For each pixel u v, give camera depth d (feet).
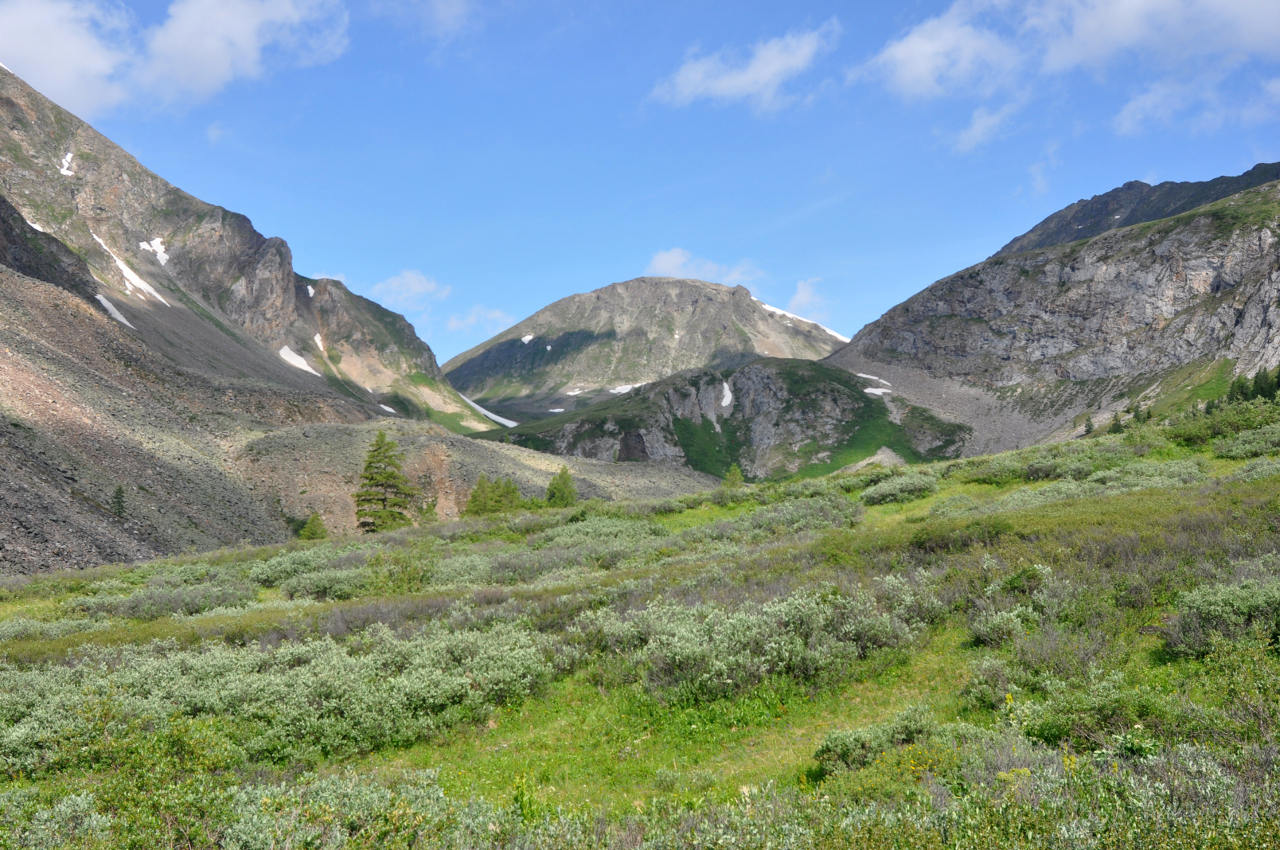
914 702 37.17
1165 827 18.70
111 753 33.58
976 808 21.43
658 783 31.94
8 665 51.08
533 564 101.35
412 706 41.91
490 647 49.49
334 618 63.52
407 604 68.90
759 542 103.04
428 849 23.31
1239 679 27.96
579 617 57.36
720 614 50.37
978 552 60.13
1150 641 37.47
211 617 70.69
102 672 47.91
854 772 28.53
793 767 31.78
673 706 40.42
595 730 39.32
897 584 53.11
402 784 29.99
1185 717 27.17
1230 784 21.13
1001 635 42.39
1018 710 30.48
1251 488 70.18
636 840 23.77
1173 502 69.56
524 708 43.39
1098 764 24.89
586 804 29.14
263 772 33.96
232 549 152.97
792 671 42.34
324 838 23.53
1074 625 41.42
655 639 47.96
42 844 22.93
